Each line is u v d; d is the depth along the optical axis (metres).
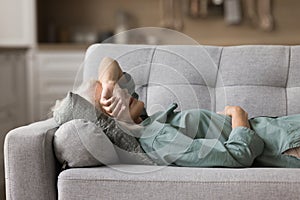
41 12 5.77
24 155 2.05
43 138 2.06
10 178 2.07
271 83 2.61
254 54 2.65
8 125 4.73
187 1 5.71
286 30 5.73
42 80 5.26
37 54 5.26
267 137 2.21
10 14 5.27
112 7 5.78
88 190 1.98
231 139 2.13
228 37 5.73
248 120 2.31
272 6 5.73
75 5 5.79
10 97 4.79
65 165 2.12
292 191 1.90
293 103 2.56
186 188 1.94
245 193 1.92
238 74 2.62
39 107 5.27
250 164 2.12
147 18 5.77
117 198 1.97
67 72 5.25
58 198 2.02
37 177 2.06
